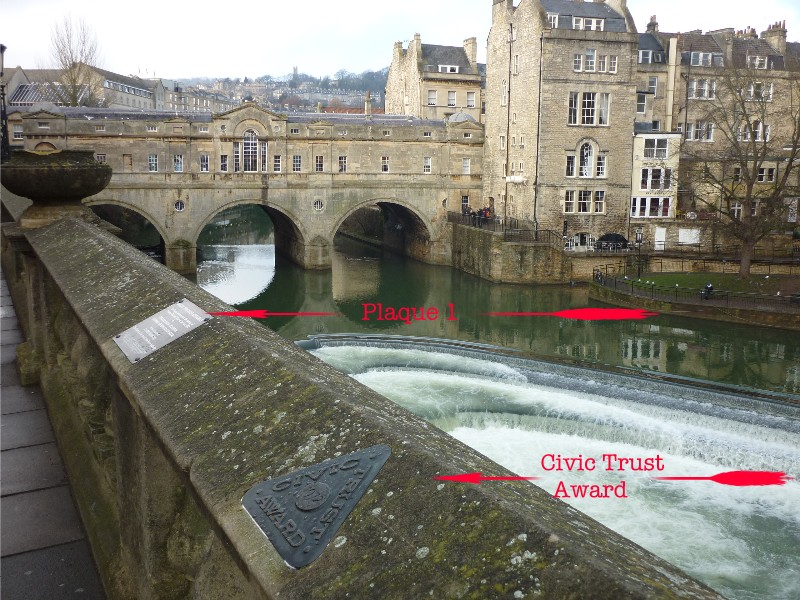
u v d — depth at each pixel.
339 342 29.22
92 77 107.94
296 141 66.69
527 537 2.84
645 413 20.83
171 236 64.25
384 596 2.87
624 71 63.56
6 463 9.27
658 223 64.69
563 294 57.34
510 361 26.62
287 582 3.13
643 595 2.46
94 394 8.07
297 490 3.60
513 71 66.75
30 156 12.76
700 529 14.30
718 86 68.81
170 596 5.52
